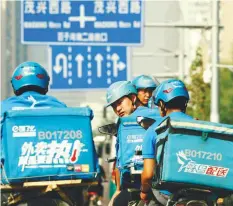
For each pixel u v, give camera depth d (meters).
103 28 34.41
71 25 34.41
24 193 11.29
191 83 49.97
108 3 34.41
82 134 11.29
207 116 49.88
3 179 11.11
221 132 10.68
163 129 10.84
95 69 36.28
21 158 11.12
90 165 11.26
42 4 34.28
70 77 36.31
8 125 11.16
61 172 11.16
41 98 11.96
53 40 34.34
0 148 11.20
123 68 36.28
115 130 12.77
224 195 10.84
